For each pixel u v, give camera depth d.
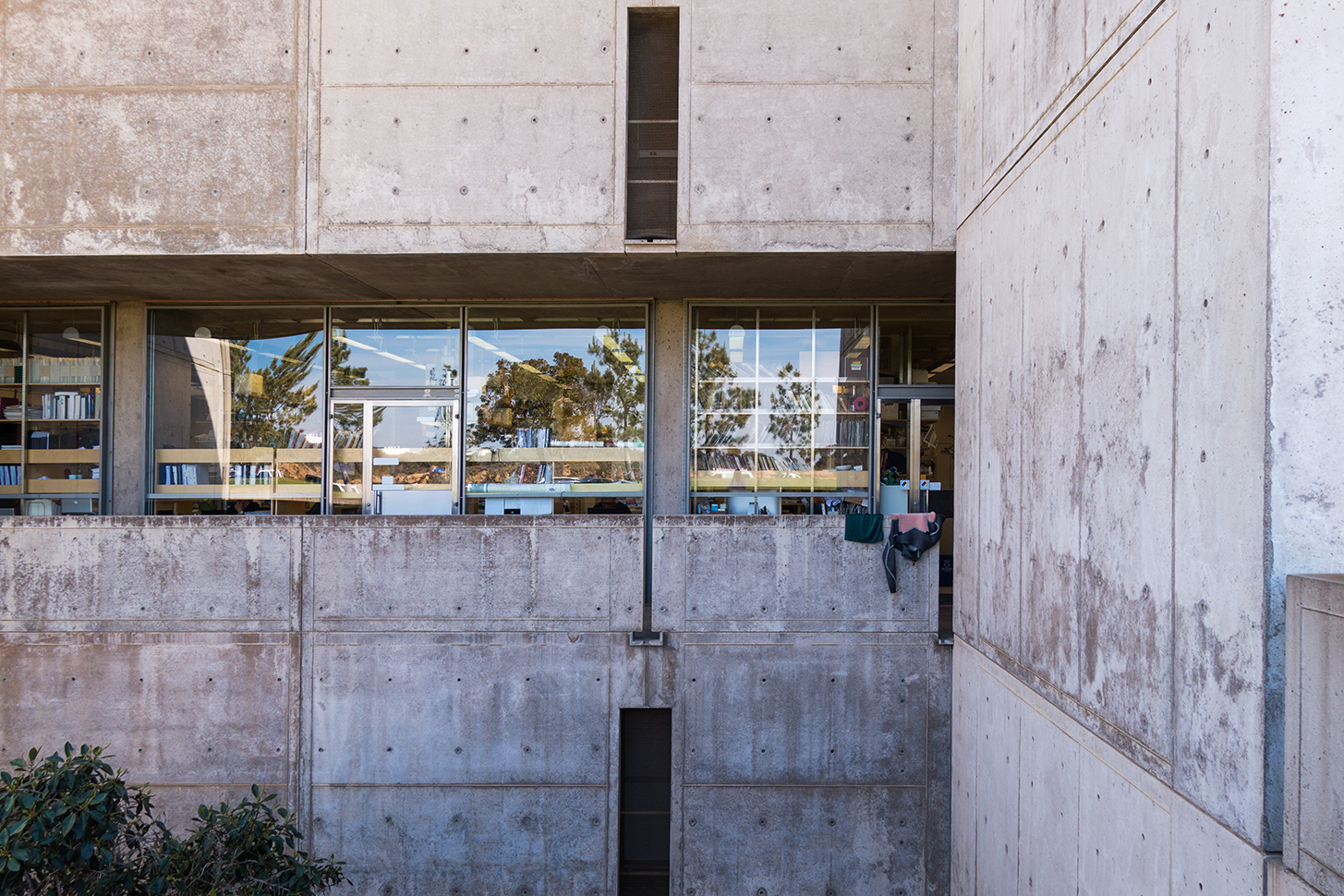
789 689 5.65
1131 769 2.82
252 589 5.70
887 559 5.52
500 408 6.88
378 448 6.93
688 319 6.75
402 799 5.72
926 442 6.84
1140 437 2.76
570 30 5.38
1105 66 3.04
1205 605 2.36
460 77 5.39
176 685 5.71
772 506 6.72
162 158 5.41
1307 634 1.93
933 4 5.27
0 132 5.42
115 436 6.92
